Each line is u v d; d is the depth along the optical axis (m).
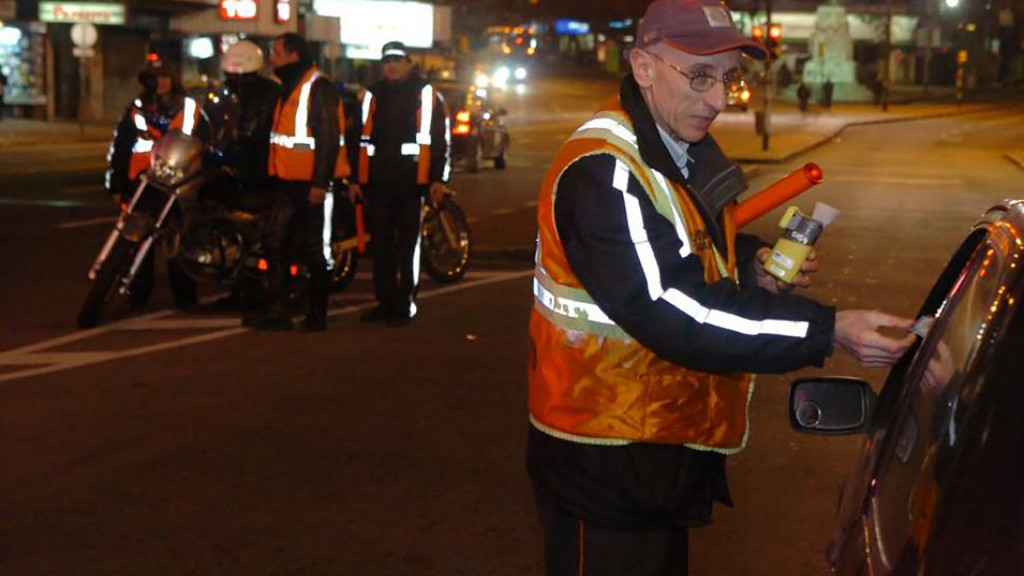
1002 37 106.12
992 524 1.90
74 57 41.19
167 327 10.13
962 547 1.92
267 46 40.91
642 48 3.23
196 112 9.92
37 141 32.84
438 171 9.92
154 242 10.04
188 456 6.91
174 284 10.77
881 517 2.45
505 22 102.88
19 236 15.05
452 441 7.23
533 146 36.22
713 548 5.79
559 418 3.25
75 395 8.10
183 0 41.12
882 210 20.89
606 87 85.50
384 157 9.83
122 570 5.43
